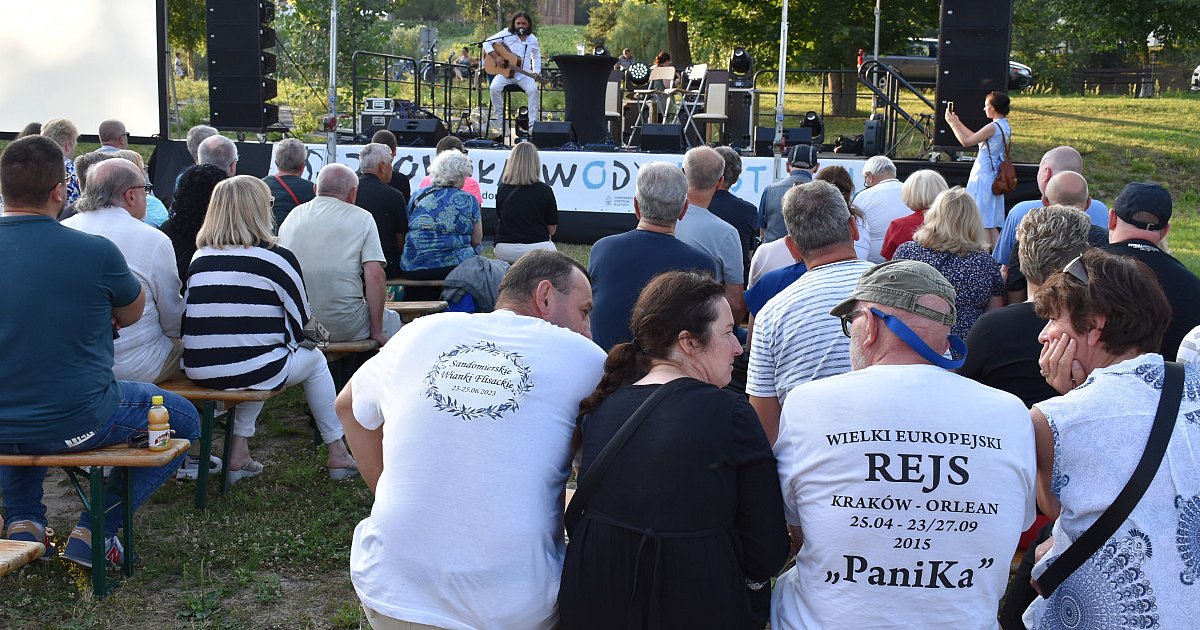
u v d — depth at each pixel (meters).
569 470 2.17
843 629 1.87
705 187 4.24
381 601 2.07
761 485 1.97
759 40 18.72
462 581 2.03
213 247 3.86
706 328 2.09
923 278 1.96
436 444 2.07
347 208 4.68
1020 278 3.90
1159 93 24.83
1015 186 8.47
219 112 10.19
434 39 16.70
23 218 3.06
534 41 11.99
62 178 3.12
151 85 10.60
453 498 2.05
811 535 1.91
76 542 3.30
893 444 1.85
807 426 1.93
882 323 1.96
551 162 9.79
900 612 1.85
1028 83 18.17
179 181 4.33
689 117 11.07
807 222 2.90
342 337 4.70
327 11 17.17
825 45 18.08
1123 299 1.96
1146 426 1.86
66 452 3.14
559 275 2.40
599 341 3.55
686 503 1.91
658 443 1.94
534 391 2.12
